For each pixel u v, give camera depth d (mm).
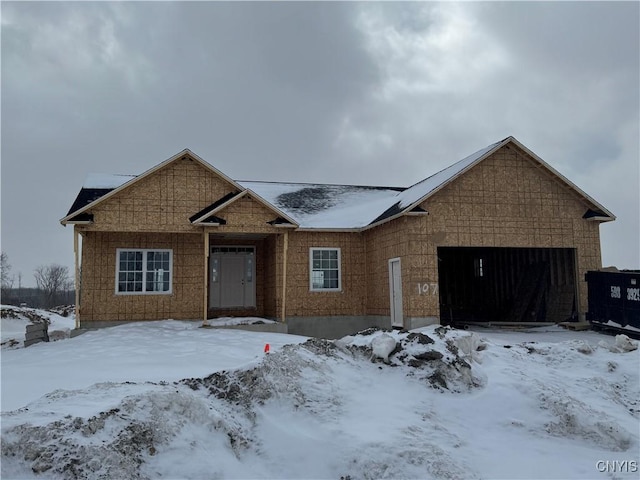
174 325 15414
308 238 17844
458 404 6949
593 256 17078
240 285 18562
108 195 14766
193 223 15055
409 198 17172
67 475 4055
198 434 5188
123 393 5707
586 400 7387
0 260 63219
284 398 6340
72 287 68625
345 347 8344
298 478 5027
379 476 4891
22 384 7594
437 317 15344
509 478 5117
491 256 23062
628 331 15055
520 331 16656
